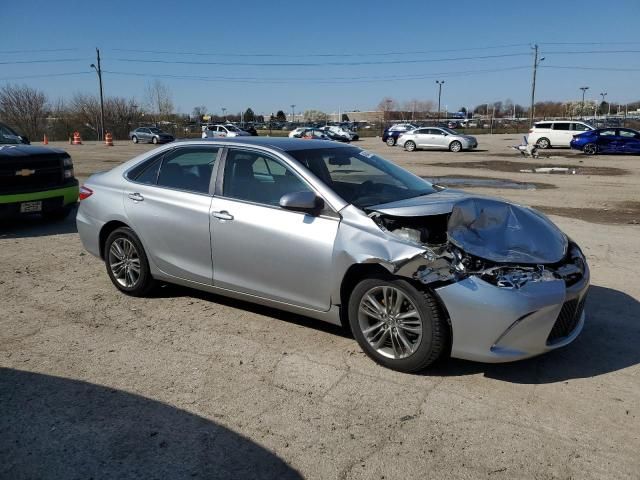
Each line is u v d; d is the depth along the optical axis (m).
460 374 3.95
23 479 2.87
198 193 4.97
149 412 3.48
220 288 4.89
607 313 5.09
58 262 6.94
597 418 3.40
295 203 4.14
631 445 3.13
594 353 4.27
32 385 3.81
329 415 3.44
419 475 2.88
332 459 3.02
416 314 3.81
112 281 5.72
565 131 30.73
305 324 4.85
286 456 3.04
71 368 4.06
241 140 5.00
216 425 3.34
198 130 66.12
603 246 7.69
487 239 3.92
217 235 4.75
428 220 4.34
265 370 4.02
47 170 8.80
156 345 4.45
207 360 4.18
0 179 8.22
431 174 18.08
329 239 4.14
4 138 9.84
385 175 4.96
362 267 4.04
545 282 3.69
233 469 2.94
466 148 30.78
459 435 3.23
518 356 3.67
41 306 5.36
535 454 3.05
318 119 131.25
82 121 60.47
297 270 4.32
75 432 3.27
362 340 4.12
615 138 27.20
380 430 3.28
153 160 5.45
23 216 8.55
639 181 16.02
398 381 3.85
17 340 4.56
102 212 5.61
